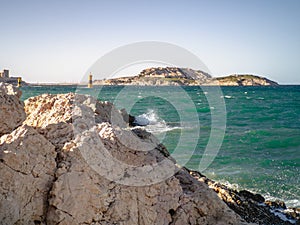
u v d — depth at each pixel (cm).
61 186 493
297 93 9069
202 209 638
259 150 2038
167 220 597
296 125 3247
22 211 474
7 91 721
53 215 485
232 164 1667
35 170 502
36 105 768
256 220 887
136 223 547
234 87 13225
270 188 1316
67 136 609
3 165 471
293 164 1702
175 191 636
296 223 955
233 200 938
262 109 4828
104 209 524
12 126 654
